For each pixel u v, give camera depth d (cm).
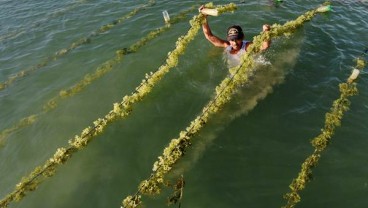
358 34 948
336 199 553
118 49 973
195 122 663
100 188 600
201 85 782
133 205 553
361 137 654
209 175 595
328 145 638
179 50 834
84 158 658
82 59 957
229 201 557
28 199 600
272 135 657
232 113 689
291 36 908
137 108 748
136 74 865
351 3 1112
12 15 1245
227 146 639
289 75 784
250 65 768
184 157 620
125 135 693
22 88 881
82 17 1167
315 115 693
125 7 1199
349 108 709
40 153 690
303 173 586
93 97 813
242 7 1112
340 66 822
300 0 1142
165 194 571
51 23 1155
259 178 588
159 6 1179
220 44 885
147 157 646
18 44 1064
